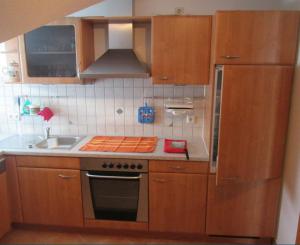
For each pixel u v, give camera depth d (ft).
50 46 8.38
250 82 6.56
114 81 9.29
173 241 8.25
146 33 8.82
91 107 9.58
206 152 7.78
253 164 7.01
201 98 9.06
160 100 9.25
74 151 7.89
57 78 8.34
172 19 7.48
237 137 6.86
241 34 6.49
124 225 8.19
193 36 7.54
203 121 9.18
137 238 8.39
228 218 7.73
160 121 9.39
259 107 6.67
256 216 7.65
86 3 4.99
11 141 9.05
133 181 7.89
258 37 6.47
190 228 7.95
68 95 9.56
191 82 7.83
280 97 6.61
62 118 9.77
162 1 8.58
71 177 7.99
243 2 8.32
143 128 9.52
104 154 7.70
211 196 7.62
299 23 6.38
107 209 8.19
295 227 6.48
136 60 8.16
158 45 7.66
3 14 3.34
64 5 4.35
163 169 7.64
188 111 8.92
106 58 8.25
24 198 8.32
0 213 7.88
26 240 8.29
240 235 7.86
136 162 7.69
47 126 9.88
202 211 7.79
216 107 7.08
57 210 8.29
